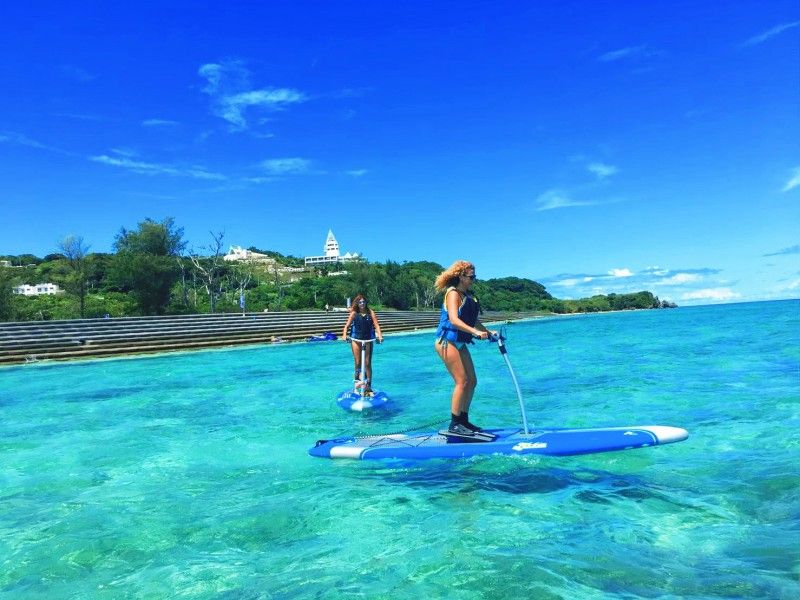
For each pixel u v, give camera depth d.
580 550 3.12
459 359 5.34
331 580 2.90
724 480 4.22
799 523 3.37
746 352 14.12
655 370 11.41
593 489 4.14
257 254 147.62
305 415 8.05
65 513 4.14
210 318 35.03
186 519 3.93
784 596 2.54
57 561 3.30
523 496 4.06
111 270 48.19
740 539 3.18
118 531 3.74
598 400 8.15
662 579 2.75
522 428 5.62
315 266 127.62
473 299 5.43
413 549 3.23
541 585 2.73
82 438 7.04
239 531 3.67
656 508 3.72
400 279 77.12
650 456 4.95
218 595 2.81
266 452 5.90
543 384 10.20
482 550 3.17
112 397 11.21
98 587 2.96
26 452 6.33
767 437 5.43
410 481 4.56
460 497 4.10
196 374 15.56
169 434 7.08
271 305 56.50
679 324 35.72
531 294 139.00
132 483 4.91
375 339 9.27
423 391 10.07
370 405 8.35
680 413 6.87
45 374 18.17
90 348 26.16
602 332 30.73
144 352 27.16
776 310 58.22
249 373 15.20
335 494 4.32
